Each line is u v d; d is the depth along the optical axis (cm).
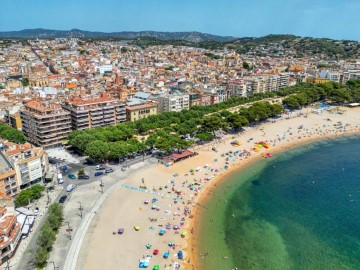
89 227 15012
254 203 18350
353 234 15762
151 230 15100
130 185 19238
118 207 16812
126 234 14675
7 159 18175
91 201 17288
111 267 12631
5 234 12544
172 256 13488
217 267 13138
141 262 12788
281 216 17150
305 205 18325
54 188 18638
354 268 13462
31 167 18425
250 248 14450
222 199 18525
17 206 16300
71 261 12788
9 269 12200
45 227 13725
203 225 15888
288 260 13800
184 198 18200
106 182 19512
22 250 13238
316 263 13700
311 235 15588
